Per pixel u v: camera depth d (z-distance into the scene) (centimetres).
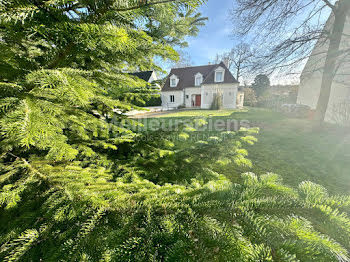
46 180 90
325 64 617
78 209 68
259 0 582
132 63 165
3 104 65
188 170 181
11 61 103
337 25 566
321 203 67
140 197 77
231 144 204
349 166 353
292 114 1019
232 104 1595
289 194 76
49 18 85
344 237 53
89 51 118
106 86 174
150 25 200
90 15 102
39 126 59
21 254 55
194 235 56
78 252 53
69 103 122
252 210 67
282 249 49
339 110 691
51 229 62
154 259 49
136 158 189
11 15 74
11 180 93
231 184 93
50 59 117
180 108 1802
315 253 47
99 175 112
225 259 47
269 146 493
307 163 372
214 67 1800
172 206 70
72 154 68
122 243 54
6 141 98
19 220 68
